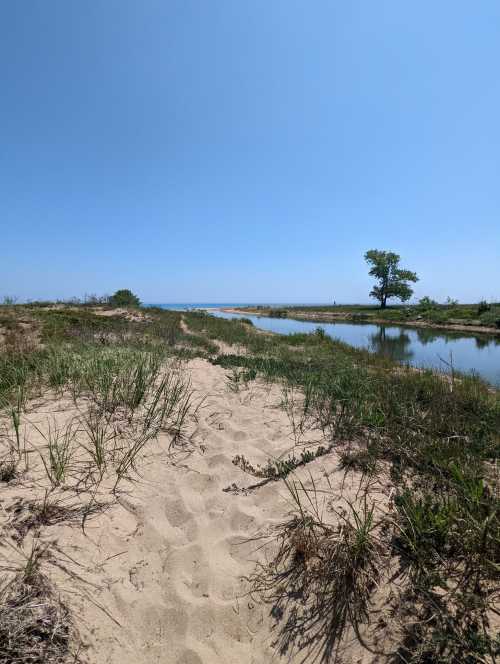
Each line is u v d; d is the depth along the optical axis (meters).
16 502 2.18
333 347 12.08
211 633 1.70
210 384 5.78
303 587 1.86
